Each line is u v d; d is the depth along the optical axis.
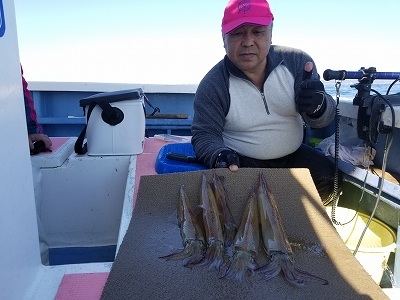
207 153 1.96
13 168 1.03
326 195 2.31
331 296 1.09
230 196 1.66
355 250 1.75
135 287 1.12
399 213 1.85
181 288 1.12
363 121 1.87
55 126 3.73
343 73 1.76
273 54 2.17
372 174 2.03
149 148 2.76
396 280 1.76
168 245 1.35
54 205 2.51
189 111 3.98
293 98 2.14
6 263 0.97
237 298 1.08
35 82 3.63
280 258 1.25
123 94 2.43
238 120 2.19
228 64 2.15
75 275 1.21
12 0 1.05
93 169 2.48
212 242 1.33
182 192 1.62
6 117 0.98
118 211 2.56
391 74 1.82
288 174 1.74
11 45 1.03
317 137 3.16
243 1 1.92
